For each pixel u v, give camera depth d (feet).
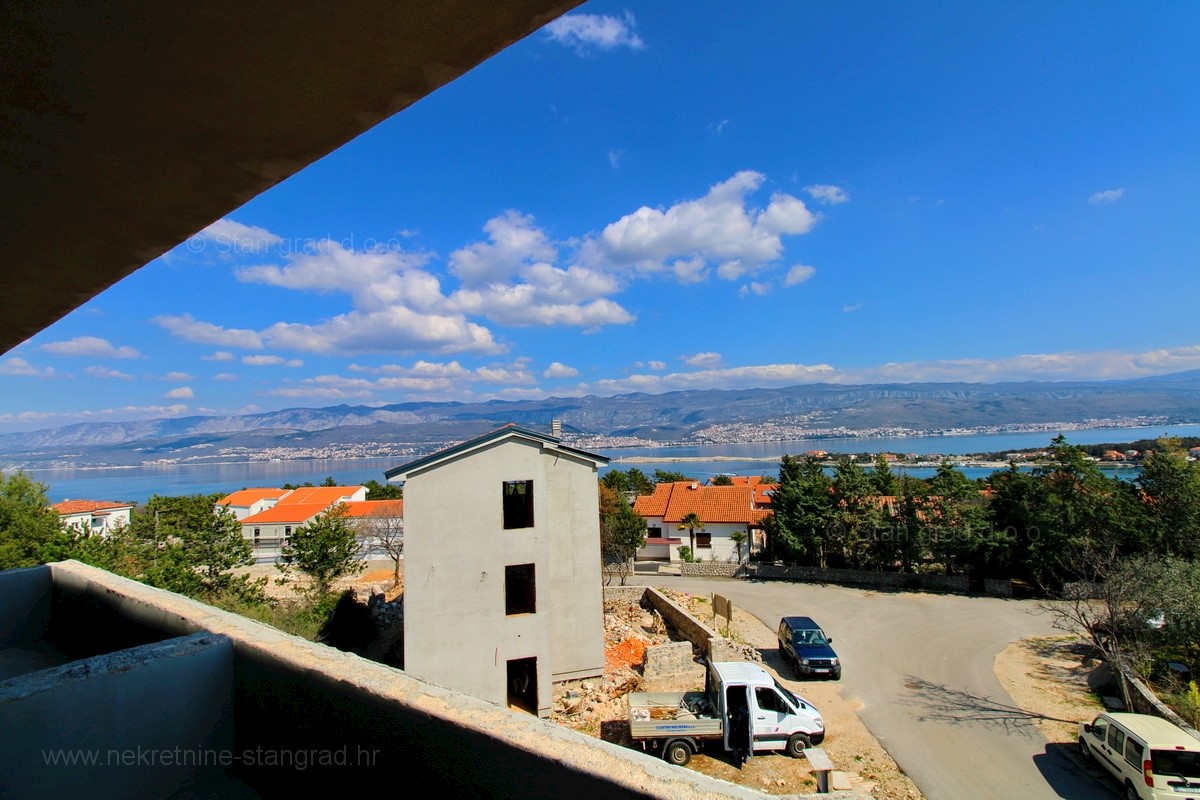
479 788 8.27
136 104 7.53
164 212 10.29
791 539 110.42
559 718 49.32
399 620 76.64
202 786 10.26
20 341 16.19
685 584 107.34
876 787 39.09
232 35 6.50
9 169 8.55
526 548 52.26
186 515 92.84
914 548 101.65
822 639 63.62
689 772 8.09
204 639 11.46
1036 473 98.48
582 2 6.81
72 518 161.68
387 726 9.12
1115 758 38.86
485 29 6.91
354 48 6.92
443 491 50.65
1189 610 52.13
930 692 56.13
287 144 8.76
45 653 17.93
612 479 208.23
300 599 82.53
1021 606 87.51
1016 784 39.63
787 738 42.29
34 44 6.39
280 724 10.49
